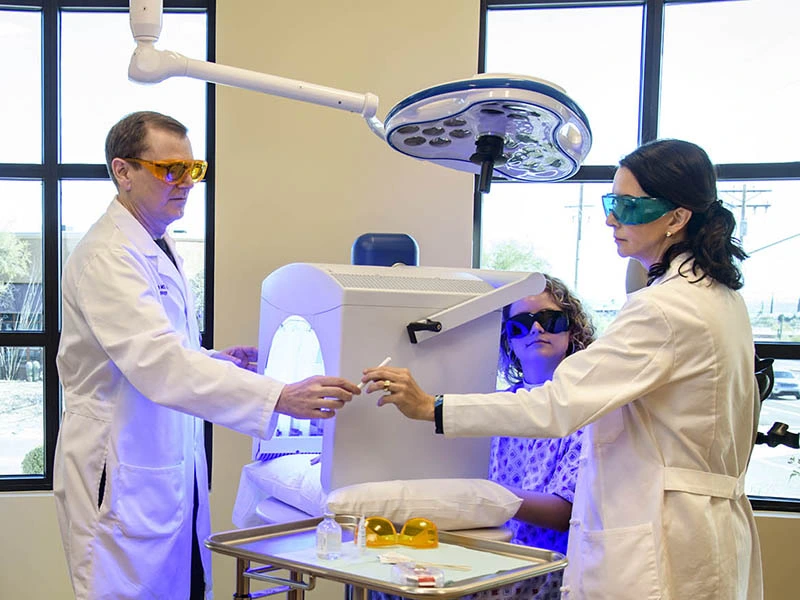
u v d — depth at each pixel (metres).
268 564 1.30
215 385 1.53
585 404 1.34
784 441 1.78
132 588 1.66
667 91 2.80
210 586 1.94
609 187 2.81
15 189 2.87
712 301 1.36
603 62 2.81
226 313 2.61
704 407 1.34
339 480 1.43
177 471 1.76
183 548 1.81
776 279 2.76
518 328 1.74
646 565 1.33
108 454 1.67
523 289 1.51
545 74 2.82
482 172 1.48
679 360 1.34
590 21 2.81
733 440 1.39
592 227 2.82
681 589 1.33
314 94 1.67
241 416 1.51
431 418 1.39
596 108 2.82
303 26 2.61
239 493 1.90
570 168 1.62
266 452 1.82
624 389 1.34
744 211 2.77
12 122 2.87
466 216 2.61
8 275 2.88
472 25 2.60
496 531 1.44
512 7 2.79
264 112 2.60
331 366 1.44
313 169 2.61
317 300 1.50
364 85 2.61
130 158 1.69
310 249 2.62
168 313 1.78
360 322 1.42
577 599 1.42
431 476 1.51
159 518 1.71
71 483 1.68
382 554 1.27
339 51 2.61
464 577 1.16
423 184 2.61
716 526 1.34
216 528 2.59
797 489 2.73
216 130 2.60
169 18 2.81
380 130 1.72
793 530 2.59
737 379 1.38
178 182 1.71
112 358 1.61
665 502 1.35
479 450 1.54
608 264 2.82
